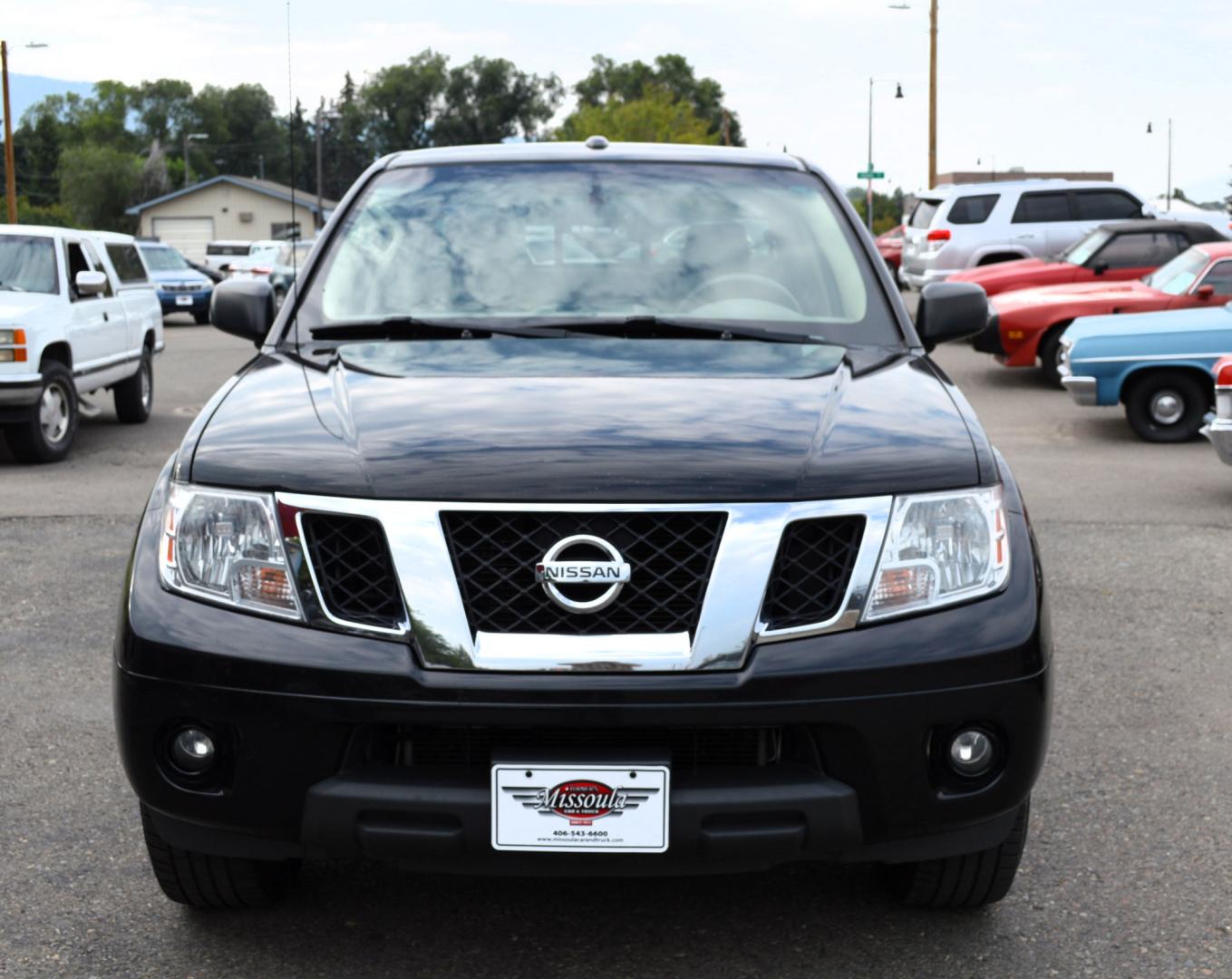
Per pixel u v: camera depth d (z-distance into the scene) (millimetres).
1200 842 3896
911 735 2867
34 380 10898
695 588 2844
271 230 90438
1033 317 15695
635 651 2791
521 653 2791
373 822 2854
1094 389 12188
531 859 2832
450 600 2818
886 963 3215
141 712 2949
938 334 4180
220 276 35375
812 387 3430
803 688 2803
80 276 12078
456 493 2863
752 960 3230
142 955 3248
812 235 4309
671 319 3936
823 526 2916
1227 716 4977
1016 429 12953
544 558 2816
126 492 9711
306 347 3871
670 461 2938
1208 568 7266
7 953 3256
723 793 2805
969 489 3033
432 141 127750
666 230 4277
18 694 5176
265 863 3344
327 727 2836
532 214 4316
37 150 142000
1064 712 5039
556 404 3230
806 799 2824
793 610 2877
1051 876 3689
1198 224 17547
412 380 3449
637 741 2844
